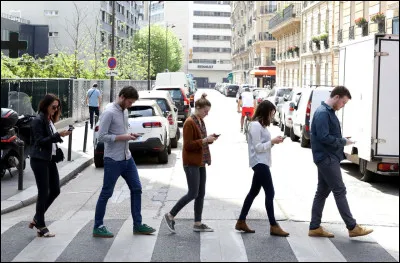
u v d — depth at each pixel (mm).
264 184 7438
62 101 26344
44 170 7375
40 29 46688
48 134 7387
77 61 36719
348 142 7375
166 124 15633
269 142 7379
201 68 155000
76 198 10477
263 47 83188
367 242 7254
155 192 10914
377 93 11289
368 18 29969
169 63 88625
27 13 51625
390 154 11344
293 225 8156
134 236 7488
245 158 16078
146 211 9164
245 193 10750
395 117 11305
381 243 7215
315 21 44969
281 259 6438
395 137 11328
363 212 9172
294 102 21922
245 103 23328
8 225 8180
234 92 75250
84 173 13719
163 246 6984
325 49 40844
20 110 17141
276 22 62125
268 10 82875
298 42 53750
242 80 108125
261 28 83438
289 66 58312
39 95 22609
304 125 18906
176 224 8188
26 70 30578
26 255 6598
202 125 7574
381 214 9023
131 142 14430
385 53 11242
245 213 7625
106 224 8219
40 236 7477
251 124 7449
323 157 7383
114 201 10094
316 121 7406
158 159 15078
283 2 67375
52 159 7488
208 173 13289
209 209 9266
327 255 6617
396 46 11242
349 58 13078
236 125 28344
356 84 12492
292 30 56531
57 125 24594
